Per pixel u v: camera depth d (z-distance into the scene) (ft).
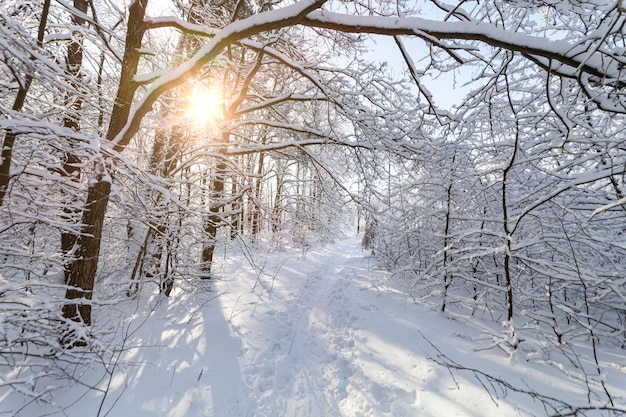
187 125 19.53
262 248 40.04
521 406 9.40
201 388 10.95
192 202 21.75
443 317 17.61
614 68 9.46
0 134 10.59
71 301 10.12
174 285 22.47
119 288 16.94
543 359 12.16
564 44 9.75
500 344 13.34
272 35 19.53
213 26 19.86
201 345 13.97
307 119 30.09
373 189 21.75
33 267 10.91
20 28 8.87
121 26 19.36
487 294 17.34
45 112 13.39
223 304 19.61
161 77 12.85
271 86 31.01
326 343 15.33
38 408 9.47
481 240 17.56
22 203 12.49
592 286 13.03
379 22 11.18
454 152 18.67
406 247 26.14
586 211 16.46
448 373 11.51
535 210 16.14
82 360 10.89
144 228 20.92
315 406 10.50
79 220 14.02
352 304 21.17
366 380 11.58
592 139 13.16
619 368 11.51
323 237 47.06
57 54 14.39
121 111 13.92
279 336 15.96
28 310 8.91
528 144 16.83
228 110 21.30
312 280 29.27
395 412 9.67
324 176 28.35
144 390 10.56
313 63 19.71
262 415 10.06
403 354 13.34
